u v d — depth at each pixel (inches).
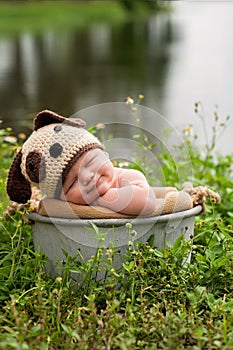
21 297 63.0
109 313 56.8
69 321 58.3
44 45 347.6
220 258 66.0
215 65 272.4
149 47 346.9
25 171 65.4
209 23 550.6
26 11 559.5
